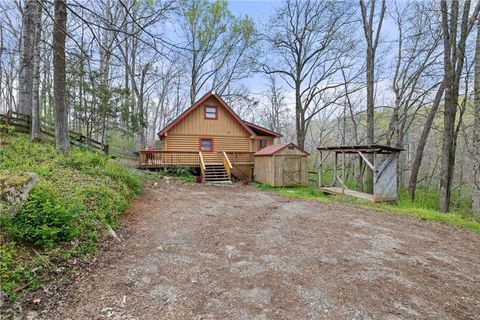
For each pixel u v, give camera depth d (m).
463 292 3.32
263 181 14.59
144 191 8.84
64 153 8.16
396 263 4.10
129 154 21.16
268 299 3.04
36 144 8.79
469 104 14.59
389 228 6.05
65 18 7.36
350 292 3.22
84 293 2.99
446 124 10.07
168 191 9.80
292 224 6.16
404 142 23.62
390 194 9.81
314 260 4.13
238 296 3.08
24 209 3.72
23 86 11.95
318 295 3.14
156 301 2.94
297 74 19.50
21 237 3.45
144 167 14.06
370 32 13.21
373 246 4.82
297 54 19.22
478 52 7.81
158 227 5.54
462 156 19.17
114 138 26.67
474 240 5.48
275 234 5.36
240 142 17.78
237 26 22.41
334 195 11.45
